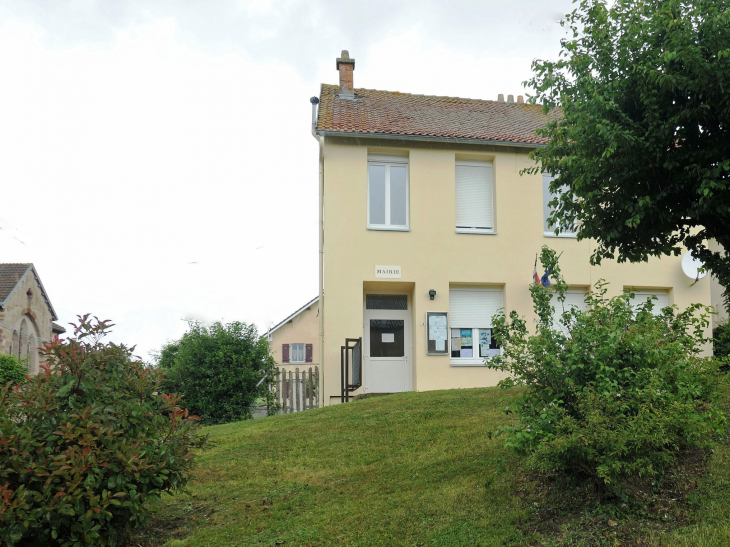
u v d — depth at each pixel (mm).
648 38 7168
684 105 6953
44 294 35000
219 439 9359
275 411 15641
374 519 5797
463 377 15375
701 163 6891
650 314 5664
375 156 15992
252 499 6688
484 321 15883
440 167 15945
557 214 8766
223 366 14891
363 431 8891
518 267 15883
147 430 5559
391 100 18688
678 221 7648
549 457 5285
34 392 5223
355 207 15414
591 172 7582
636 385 5078
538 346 5453
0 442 4742
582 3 7867
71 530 4871
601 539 4773
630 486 5453
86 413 5113
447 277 15555
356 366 14766
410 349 16000
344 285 15117
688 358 5348
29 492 4648
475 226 16203
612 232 7715
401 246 15492
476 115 18172
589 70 7781
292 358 33375
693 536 4555
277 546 5480
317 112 16656
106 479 5082
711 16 6559
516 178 16203
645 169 7176
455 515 5648
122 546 5551
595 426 4863
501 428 5750
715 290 18562
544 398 5457
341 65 18703
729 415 6230
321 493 6656
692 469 5707
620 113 7121
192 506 6641
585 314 5652
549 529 5121
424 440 8062
